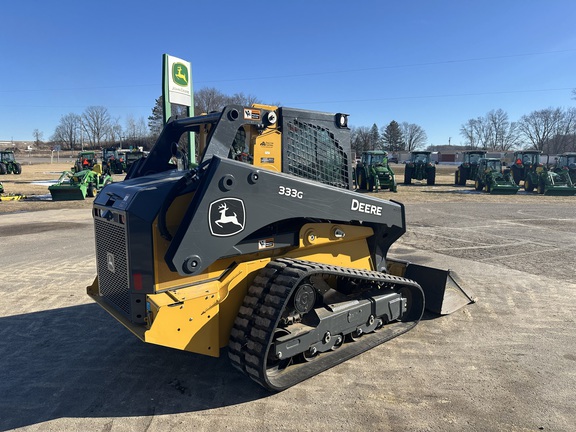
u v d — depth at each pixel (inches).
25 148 4490.7
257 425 117.3
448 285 204.7
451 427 116.4
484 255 317.1
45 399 131.8
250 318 129.9
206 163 130.9
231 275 136.3
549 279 254.8
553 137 3154.5
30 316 199.6
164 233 122.3
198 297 127.0
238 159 146.9
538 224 459.2
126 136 3607.3
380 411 123.9
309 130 164.1
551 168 955.3
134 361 156.0
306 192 140.1
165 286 126.3
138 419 121.0
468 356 158.4
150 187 130.0
